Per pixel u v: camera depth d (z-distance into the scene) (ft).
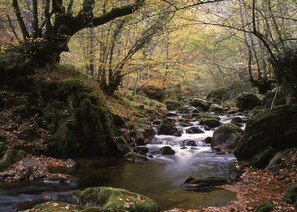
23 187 26.55
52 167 32.14
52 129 37.70
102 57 55.42
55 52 45.52
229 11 42.78
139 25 49.01
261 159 30.55
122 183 28.71
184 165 35.04
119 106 55.52
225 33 62.34
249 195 24.09
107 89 58.59
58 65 50.03
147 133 47.80
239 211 20.92
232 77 96.43
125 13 44.04
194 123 58.34
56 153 36.09
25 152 33.50
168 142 45.34
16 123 37.45
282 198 22.16
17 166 29.60
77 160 35.88
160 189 27.02
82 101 38.40
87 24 44.11
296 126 30.17
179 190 26.66
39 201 23.77
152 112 65.41
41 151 35.35
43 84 40.78
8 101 39.32
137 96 76.59
